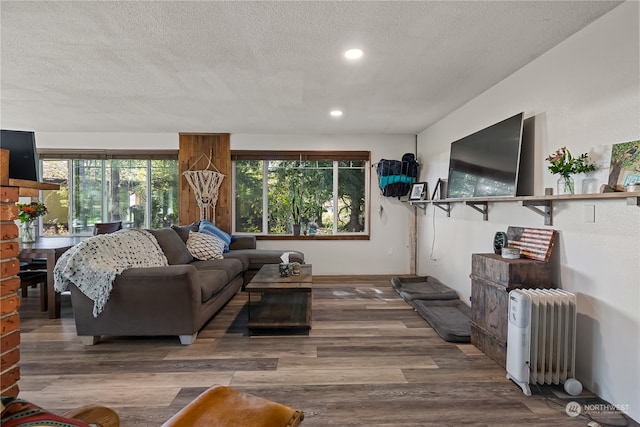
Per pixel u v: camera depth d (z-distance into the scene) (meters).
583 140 2.17
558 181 2.32
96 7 1.97
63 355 2.60
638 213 1.80
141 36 2.32
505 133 2.86
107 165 5.57
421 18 2.08
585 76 2.16
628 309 1.85
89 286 2.70
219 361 2.50
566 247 2.27
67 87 3.34
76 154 5.43
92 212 5.58
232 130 5.30
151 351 2.67
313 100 3.74
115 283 2.73
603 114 2.02
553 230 2.38
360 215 5.69
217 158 5.51
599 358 2.02
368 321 3.36
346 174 5.66
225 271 3.71
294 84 3.24
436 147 4.74
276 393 2.07
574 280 2.20
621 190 1.86
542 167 2.56
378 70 2.90
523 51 2.52
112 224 4.57
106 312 2.75
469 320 3.15
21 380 2.23
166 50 2.53
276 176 5.64
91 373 2.33
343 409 1.91
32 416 0.74
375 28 2.21
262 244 5.58
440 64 2.76
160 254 3.59
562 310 2.09
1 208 1.49
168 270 2.77
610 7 1.94
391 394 2.06
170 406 1.94
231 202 5.57
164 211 5.62
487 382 2.20
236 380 2.23
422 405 1.94
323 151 5.53
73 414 1.04
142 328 2.78
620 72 1.91
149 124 4.92
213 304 3.31
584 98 2.16
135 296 2.75
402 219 5.60
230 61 2.73
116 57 2.66
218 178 5.48
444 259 4.41
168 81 3.18
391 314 3.57
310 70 2.91
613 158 1.94
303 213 5.65
